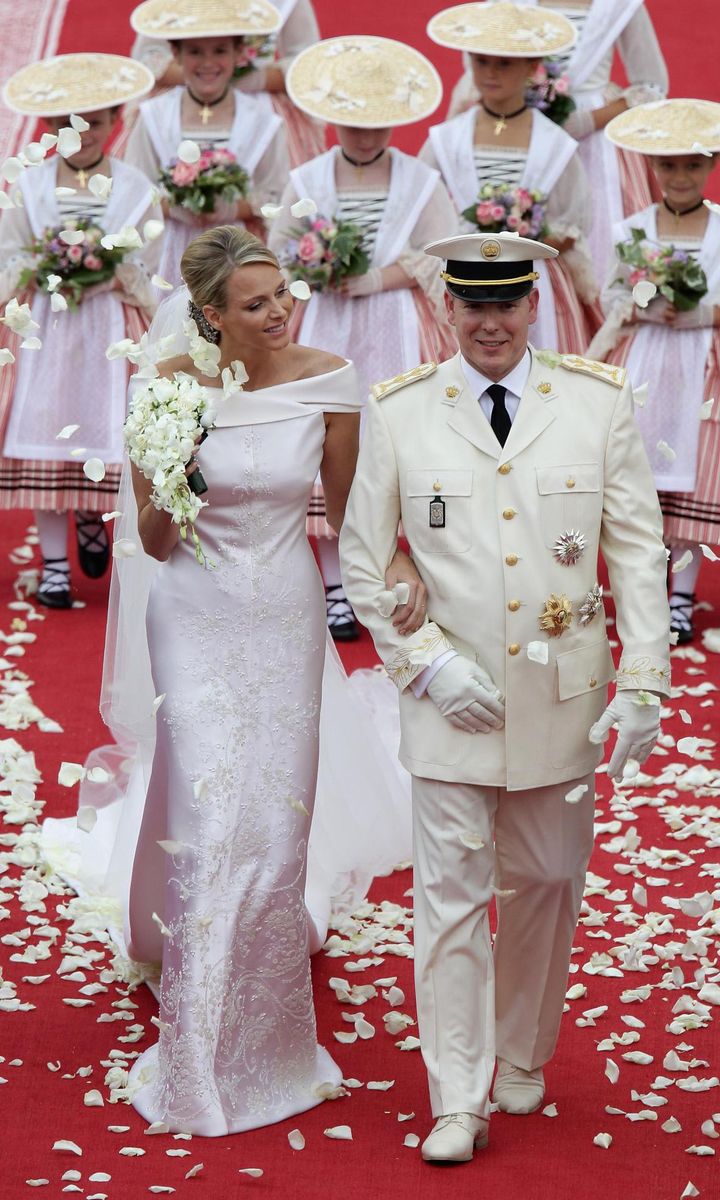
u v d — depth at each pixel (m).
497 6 26.98
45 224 26.48
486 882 13.57
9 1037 15.70
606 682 13.64
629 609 13.19
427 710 13.41
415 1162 13.72
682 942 17.38
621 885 18.64
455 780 13.27
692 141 25.00
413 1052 15.61
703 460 25.09
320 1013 16.20
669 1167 13.66
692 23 51.31
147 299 26.58
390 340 25.97
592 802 13.88
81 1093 14.80
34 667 24.89
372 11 51.28
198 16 27.81
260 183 28.84
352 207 25.97
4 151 43.00
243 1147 13.98
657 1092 14.77
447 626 13.38
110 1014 16.11
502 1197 13.23
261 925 14.41
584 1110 14.52
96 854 18.86
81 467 26.62
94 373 26.48
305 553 15.08
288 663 14.87
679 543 25.59
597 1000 16.38
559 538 13.19
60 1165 13.66
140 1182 13.43
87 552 28.69
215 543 14.69
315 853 17.50
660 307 25.36
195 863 14.37
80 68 26.70
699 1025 15.84
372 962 17.09
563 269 27.28
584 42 30.30
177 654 14.79
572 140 26.83
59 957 17.22
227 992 14.27
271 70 31.66
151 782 15.20
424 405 13.54
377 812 17.91
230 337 14.38
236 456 14.48
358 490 13.71
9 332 26.58
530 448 13.21
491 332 12.98
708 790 20.78
